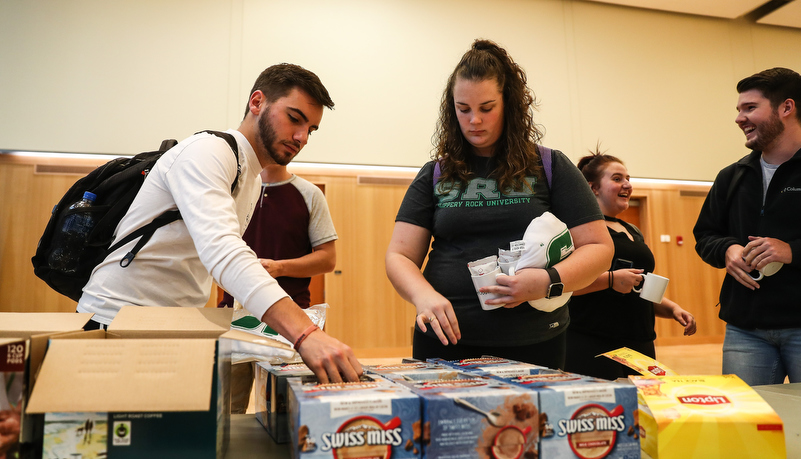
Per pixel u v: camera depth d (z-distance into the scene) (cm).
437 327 102
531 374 89
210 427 64
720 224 197
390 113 568
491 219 119
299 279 203
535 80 607
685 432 70
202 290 119
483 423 64
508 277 106
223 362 74
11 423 61
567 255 113
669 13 660
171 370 63
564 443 67
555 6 623
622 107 631
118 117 500
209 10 529
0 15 483
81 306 108
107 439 62
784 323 167
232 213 96
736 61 675
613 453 67
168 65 514
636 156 630
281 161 124
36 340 66
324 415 62
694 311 654
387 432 63
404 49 576
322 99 122
